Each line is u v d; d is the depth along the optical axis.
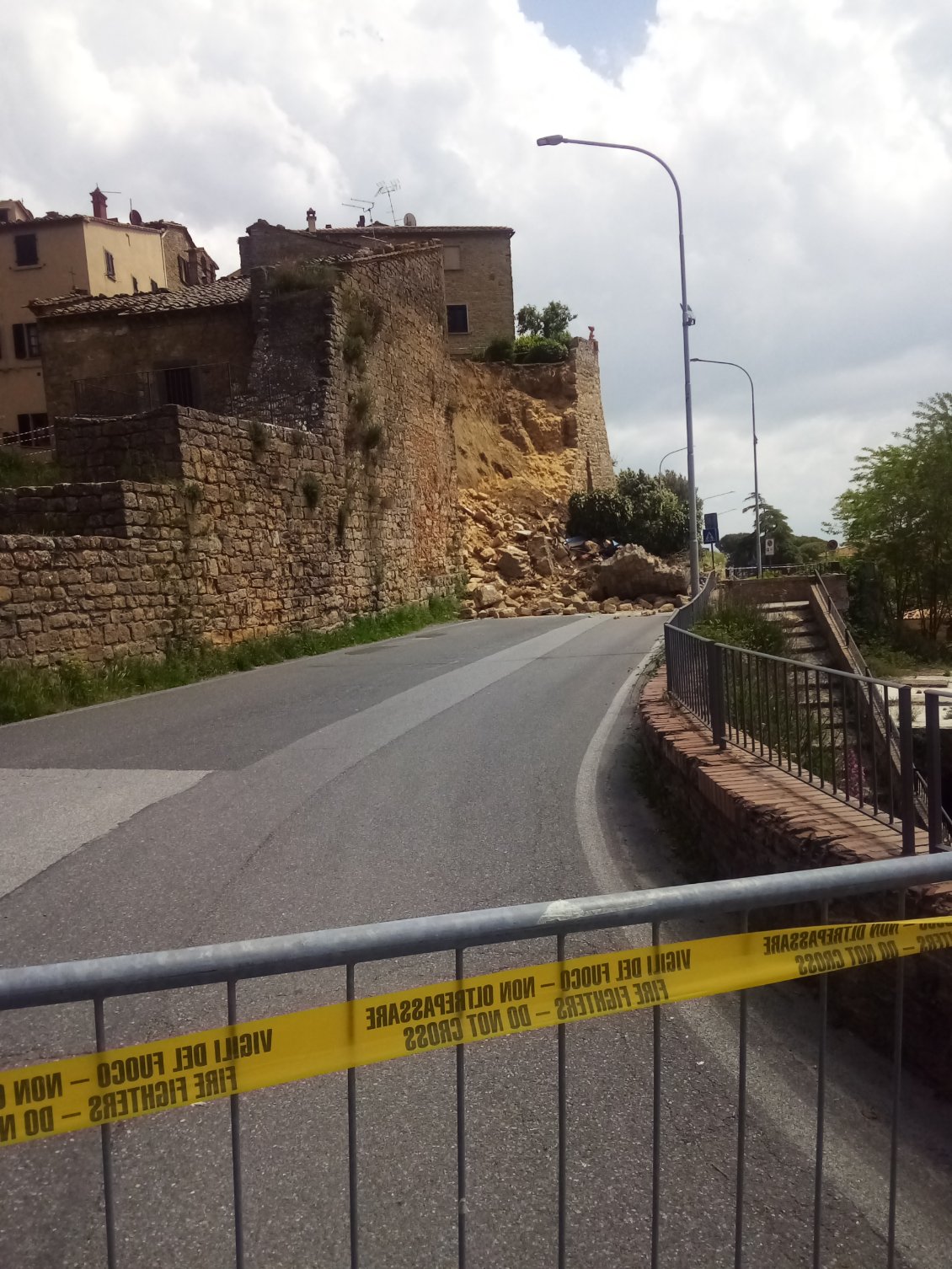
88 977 1.56
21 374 36.62
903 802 3.72
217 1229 2.51
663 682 9.97
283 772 7.60
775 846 4.28
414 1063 3.35
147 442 14.78
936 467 30.77
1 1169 2.77
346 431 21.61
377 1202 2.61
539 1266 2.36
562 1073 1.86
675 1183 2.66
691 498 21.19
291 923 4.50
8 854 5.58
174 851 5.61
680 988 1.94
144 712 10.74
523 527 36.66
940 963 3.02
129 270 39.00
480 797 6.81
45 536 12.08
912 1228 2.47
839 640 20.72
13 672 11.02
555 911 1.84
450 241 44.53
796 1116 2.96
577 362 46.22
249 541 16.62
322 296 21.05
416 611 25.45
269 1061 1.67
